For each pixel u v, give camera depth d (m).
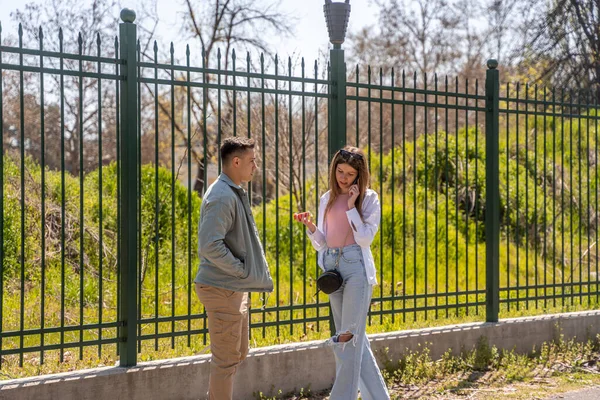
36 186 8.80
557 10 17.02
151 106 20.28
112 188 10.51
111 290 7.90
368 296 4.27
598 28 15.95
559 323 6.65
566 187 12.88
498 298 6.40
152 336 4.75
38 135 19.12
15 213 8.40
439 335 5.96
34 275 8.09
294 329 6.64
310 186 11.98
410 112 22.45
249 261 3.99
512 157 14.12
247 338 4.23
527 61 17.92
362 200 4.32
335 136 5.52
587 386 5.60
